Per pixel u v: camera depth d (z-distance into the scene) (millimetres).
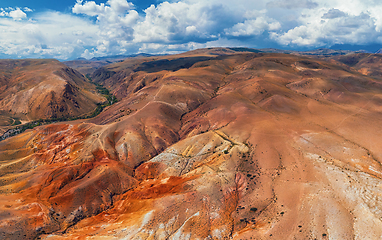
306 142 99625
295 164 87062
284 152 95062
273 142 102062
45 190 84375
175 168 98875
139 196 83188
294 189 75312
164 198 77500
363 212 63188
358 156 87312
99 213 81062
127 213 77125
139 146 113375
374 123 112938
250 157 95375
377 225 58812
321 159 87438
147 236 65062
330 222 62344
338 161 85688
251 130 113625
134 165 105875
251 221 67562
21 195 82062
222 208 73250
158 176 98062
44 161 104312
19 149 112375
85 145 110938
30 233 67688
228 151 100062
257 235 61062
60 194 83750
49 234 69312
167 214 71625
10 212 71125
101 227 71438
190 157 104312
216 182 82562
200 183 82562
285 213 67250
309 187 74812
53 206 77562
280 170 85562
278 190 76625
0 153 106562
